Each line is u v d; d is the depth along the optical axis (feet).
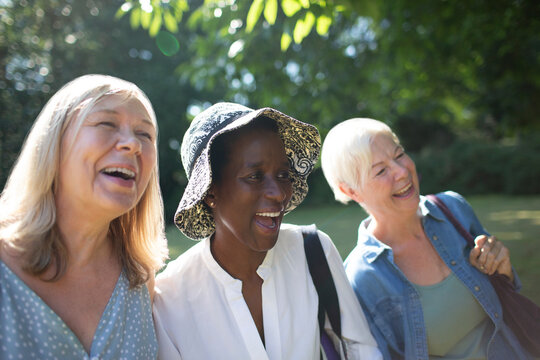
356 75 24.20
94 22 44.39
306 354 5.84
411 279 7.50
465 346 7.27
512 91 40.86
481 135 76.69
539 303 12.64
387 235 7.77
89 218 4.86
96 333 4.87
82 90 4.75
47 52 34.94
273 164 5.63
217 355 5.72
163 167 56.90
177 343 5.76
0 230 4.70
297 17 11.07
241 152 5.57
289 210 6.85
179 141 57.98
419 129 80.59
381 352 6.97
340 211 53.11
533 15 22.93
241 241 5.70
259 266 6.02
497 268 7.21
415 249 7.64
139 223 5.62
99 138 4.64
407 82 30.89
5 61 29.37
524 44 26.89
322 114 22.66
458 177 63.21
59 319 4.59
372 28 24.67
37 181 4.63
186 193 5.68
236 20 19.01
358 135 7.38
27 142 4.77
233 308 5.81
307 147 6.32
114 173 4.86
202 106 59.11
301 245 6.47
